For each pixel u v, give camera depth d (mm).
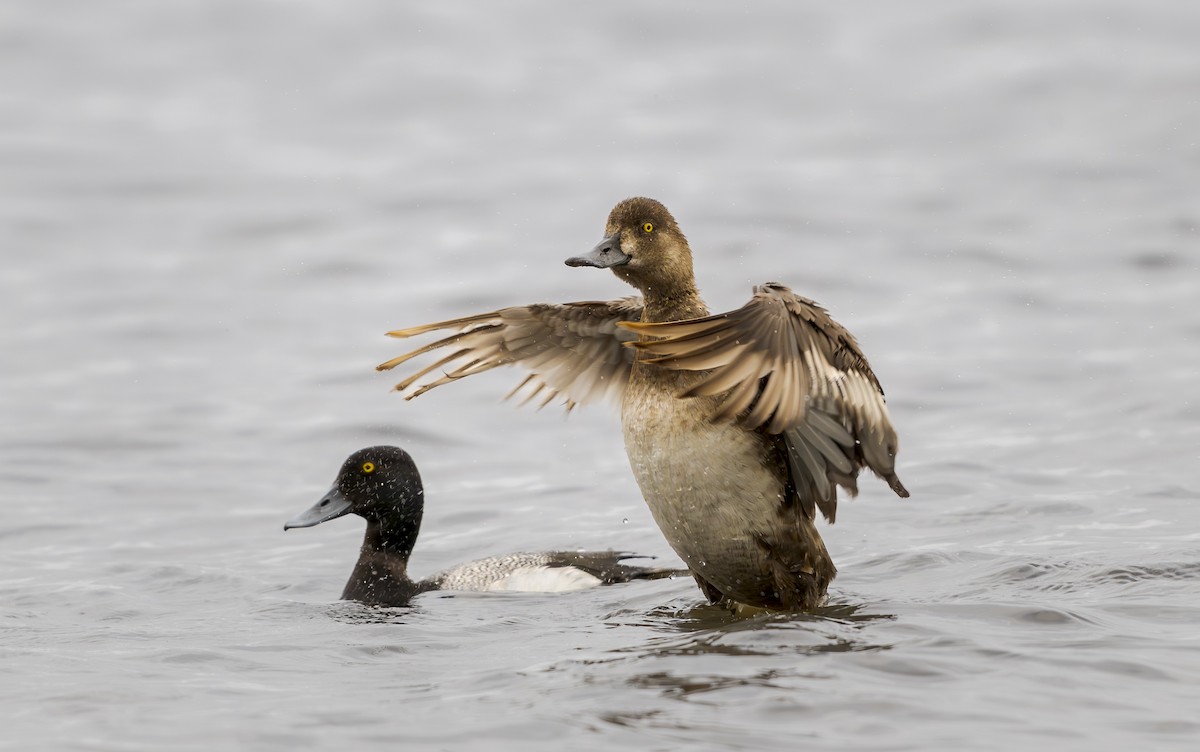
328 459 15266
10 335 20516
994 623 8398
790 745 6379
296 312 21453
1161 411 15234
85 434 16109
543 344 10266
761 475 8656
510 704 7184
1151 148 29391
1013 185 27531
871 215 25859
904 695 7000
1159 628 8188
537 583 10828
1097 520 11625
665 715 6836
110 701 7508
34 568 11844
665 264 9328
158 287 23094
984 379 17016
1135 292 20609
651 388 8828
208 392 17672
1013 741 6383
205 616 10031
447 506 13742
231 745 6723
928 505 12539
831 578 9109
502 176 30297
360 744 6672
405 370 18312
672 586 10492
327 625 9641
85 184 30656
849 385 8398
